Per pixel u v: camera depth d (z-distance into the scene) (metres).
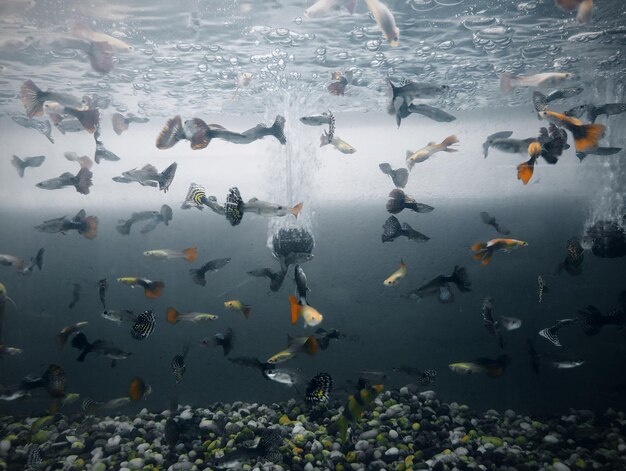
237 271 0.47
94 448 0.35
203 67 0.41
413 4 0.31
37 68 0.41
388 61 0.40
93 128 0.35
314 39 0.36
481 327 0.46
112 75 0.42
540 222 0.46
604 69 0.43
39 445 0.36
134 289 0.47
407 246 0.47
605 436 0.36
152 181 0.31
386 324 0.47
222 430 0.36
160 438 0.36
